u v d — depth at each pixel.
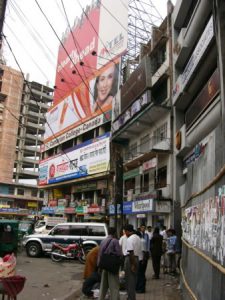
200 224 6.51
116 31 39.78
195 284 6.61
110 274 7.55
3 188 76.19
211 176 5.72
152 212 24.41
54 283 11.41
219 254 4.65
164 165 25.81
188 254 8.20
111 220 32.59
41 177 53.28
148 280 11.96
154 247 12.46
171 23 26.77
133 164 30.83
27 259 18.06
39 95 89.44
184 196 10.29
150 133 29.17
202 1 18.36
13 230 17.66
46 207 49.75
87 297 9.09
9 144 82.06
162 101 27.27
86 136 44.88
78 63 47.31
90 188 41.41
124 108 31.81
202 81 20.33
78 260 18.36
